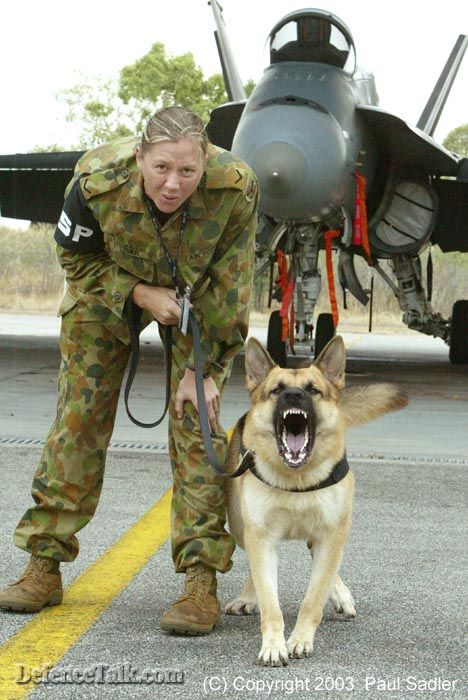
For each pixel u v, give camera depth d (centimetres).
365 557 737
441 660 533
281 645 528
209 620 570
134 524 822
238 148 1666
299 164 1611
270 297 2025
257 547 562
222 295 588
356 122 1812
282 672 510
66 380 612
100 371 608
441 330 2484
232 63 2412
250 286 595
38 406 1527
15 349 2652
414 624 594
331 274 1808
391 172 1967
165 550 745
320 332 1966
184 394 600
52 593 607
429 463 1134
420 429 1409
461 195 2292
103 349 607
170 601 627
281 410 554
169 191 530
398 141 1902
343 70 1842
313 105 1722
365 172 1866
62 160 2305
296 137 1638
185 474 600
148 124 529
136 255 566
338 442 573
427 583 676
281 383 577
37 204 2717
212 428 607
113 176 551
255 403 592
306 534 569
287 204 1639
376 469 1089
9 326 3878
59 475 607
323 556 564
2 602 594
